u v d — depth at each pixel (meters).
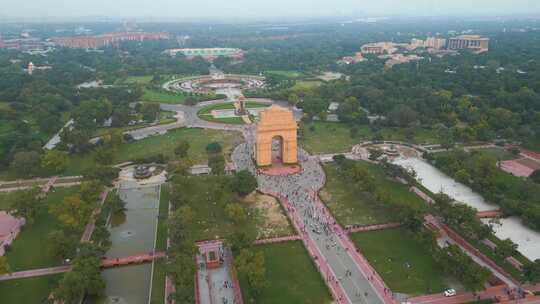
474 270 142.00
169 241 177.38
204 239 178.12
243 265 145.00
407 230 180.88
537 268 145.38
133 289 148.50
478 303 139.12
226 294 145.50
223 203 197.62
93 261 149.25
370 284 149.38
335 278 152.62
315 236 180.12
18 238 179.12
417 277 153.00
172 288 148.12
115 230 188.50
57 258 160.25
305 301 140.38
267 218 194.75
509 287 148.38
